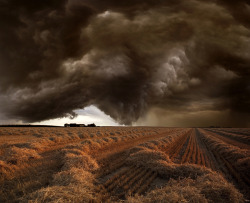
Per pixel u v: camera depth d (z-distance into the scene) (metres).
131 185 6.94
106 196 5.80
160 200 4.95
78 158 9.68
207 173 8.18
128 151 13.62
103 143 18.47
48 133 30.83
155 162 9.53
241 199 5.60
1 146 15.07
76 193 5.60
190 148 18.02
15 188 6.34
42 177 7.58
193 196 5.16
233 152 13.01
